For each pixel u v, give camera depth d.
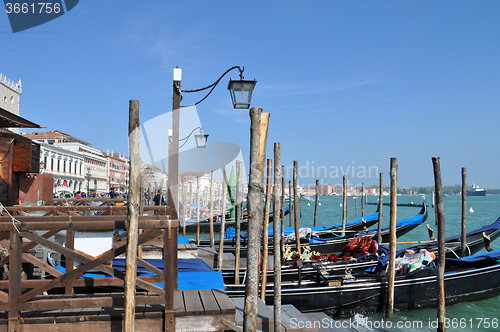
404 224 19.62
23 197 11.80
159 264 7.17
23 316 4.72
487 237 14.20
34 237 4.59
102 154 75.38
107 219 5.61
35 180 12.87
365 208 75.31
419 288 10.16
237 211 10.70
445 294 10.40
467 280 10.70
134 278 4.34
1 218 5.44
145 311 4.95
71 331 4.75
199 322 5.03
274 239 6.45
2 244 5.36
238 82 5.95
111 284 5.77
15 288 4.61
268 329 5.76
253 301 4.72
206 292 5.90
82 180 61.84
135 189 4.36
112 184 72.38
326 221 46.38
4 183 10.62
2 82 44.16
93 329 4.78
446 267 11.72
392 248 9.77
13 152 10.91
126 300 4.28
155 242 9.94
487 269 10.98
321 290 9.46
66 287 5.65
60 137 65.00
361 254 12.05
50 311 4.91
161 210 8.93
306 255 11.62
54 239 6.84
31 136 65.50
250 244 4.76
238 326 5.27
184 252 10.70
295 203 16.20
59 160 52.91
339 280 9.74
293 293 9.32
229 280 10.37
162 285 6.14
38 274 6.73
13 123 8.65
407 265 10.60
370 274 10.59
